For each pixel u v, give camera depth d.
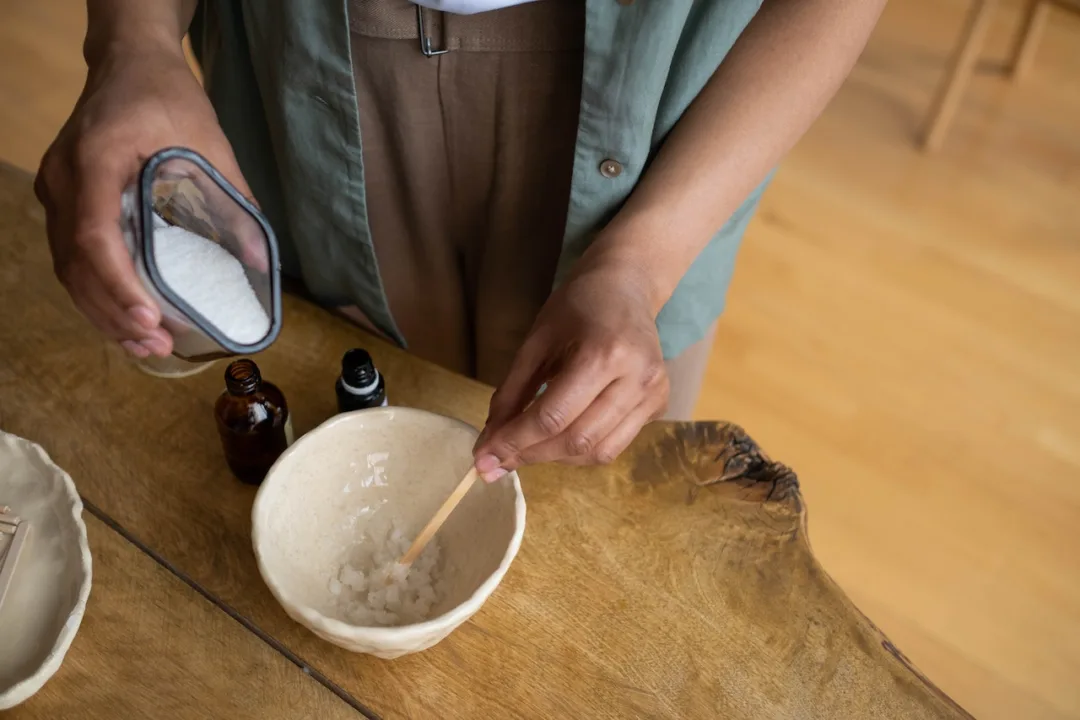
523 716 0.66
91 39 0.74
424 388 0.83
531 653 0.69
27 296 0.87
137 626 0.68
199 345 0.62
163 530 0.73
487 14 0.73
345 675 0.67
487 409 0.82
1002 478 1.67
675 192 0.74
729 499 0.78
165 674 0.66
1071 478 1.68
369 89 0.81
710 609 0.71
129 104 0.67
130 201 0.59
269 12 0.77
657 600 0.72
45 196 0.65
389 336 1.00
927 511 1.62
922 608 1.50
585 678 0.68
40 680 0.63
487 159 0.85
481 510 0.73
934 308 1.92
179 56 0.74
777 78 0.73
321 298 1.01
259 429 0.73
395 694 0.67
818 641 0.70
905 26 2.53
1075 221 2.10
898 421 1.74
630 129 0.74
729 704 0.67
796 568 0.74
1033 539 1.59
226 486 0.76
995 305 1.93
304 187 0.86
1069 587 1.54
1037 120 2.31
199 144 0.69
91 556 0.70
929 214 2.09
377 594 0.72
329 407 0.82
